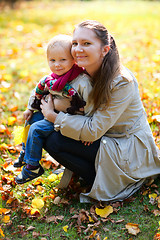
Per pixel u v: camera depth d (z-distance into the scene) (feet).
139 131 8.80
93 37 7.51
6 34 24.54
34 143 8.52
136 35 23.43
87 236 8.00
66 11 34.68
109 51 7.93
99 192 8.61
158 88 14.42
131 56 18.67
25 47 21.25
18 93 14.79
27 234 8.23
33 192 9.48
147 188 9.39
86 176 9.04
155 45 20.74
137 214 8.65
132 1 41.39
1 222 8.55
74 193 9.50
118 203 8.86
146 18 29.35
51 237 8.11
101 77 7.84
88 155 8.63
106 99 7.90
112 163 8.45
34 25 27.81
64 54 7.84
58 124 8.32
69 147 8.54
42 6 39.83
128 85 8.05
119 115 8.18
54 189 9.59
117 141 8.60
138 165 8.77
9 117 12.84
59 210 8.95
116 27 26.00
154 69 16.71
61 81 8.00
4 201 9.25
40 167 8.92
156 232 8.05
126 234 8.10
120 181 8.70
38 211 8.74
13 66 17.75
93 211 8.63
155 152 9.11
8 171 10.44
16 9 37.11
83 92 8.02
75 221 8.50
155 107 12.98
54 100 8.56
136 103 8.57
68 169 9.06
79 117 8.20
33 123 8.84
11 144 11.62
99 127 8.12
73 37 7.72
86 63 7.70
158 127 11.89
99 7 37.29
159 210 8.68
